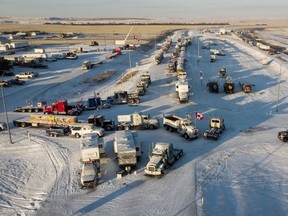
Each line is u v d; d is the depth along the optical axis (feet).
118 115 179.22
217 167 119.44
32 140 155.12
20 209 100.73
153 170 113.91
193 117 178.09
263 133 151.94
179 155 127.44
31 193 109.81
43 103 211.41
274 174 113.91
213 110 190.80
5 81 276.41
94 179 109.81
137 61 409.49
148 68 329.93
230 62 353.51
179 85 214.69
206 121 171.22
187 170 117.50
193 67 323.16
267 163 122.01
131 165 119.03
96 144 125.29
